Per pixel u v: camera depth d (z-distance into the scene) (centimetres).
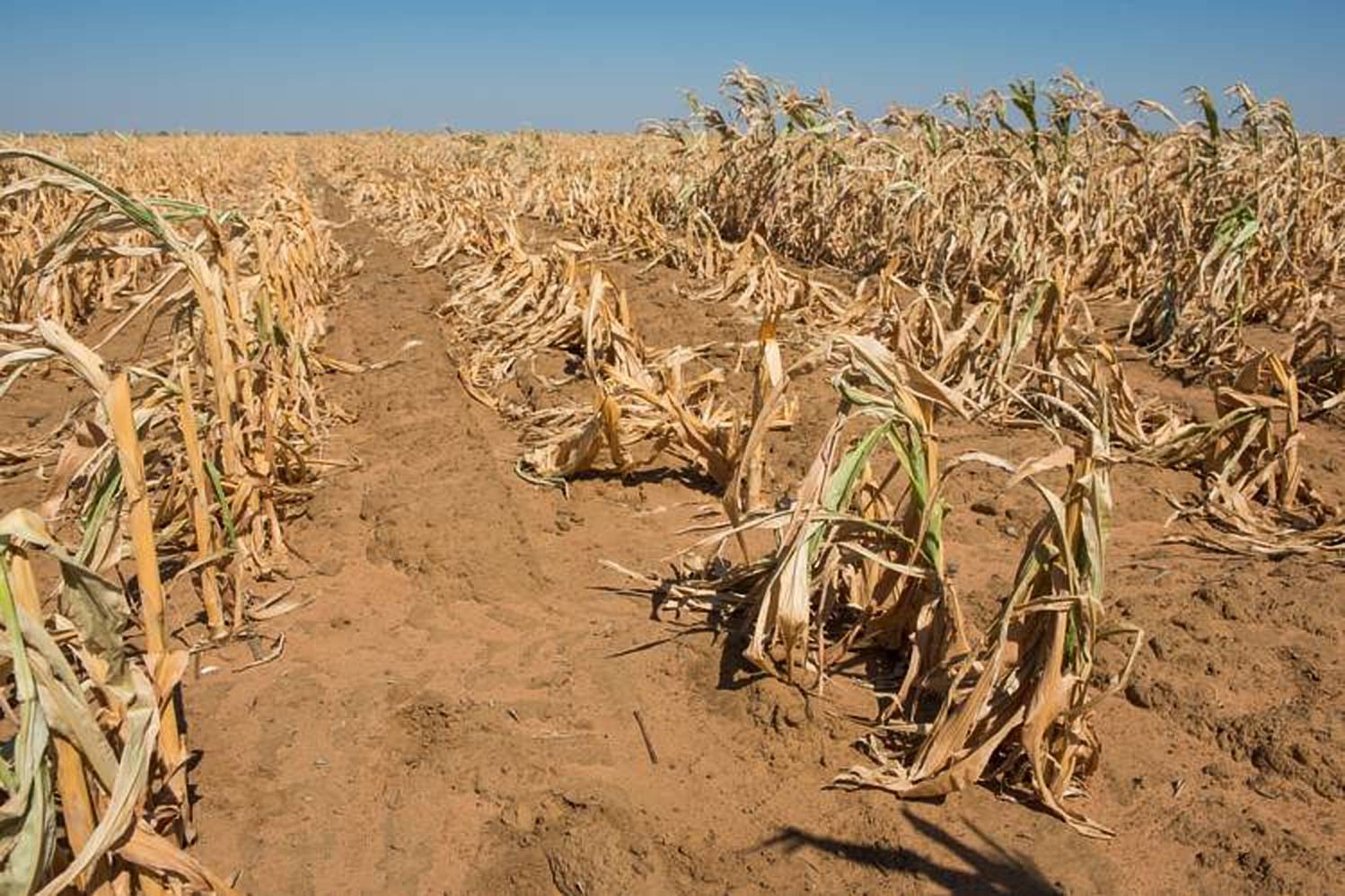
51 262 334
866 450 351
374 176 2575
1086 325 928
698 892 289
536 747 349
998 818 308
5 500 570
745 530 381
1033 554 308
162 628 285
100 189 329
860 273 1192
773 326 493
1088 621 298
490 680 390
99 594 224
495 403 738
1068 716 306
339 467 612
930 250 1082
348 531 524
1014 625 324
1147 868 289
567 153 2695
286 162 3222
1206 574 456
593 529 527
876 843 300
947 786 312
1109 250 1062
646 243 1328
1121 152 1249
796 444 630
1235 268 785
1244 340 821
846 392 348
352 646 419
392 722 365
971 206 1133
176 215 421
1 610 199
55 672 213
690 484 582
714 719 362
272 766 344
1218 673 372
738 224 1438
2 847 196
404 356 884
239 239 529
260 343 544
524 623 434
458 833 315
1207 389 743
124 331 1010
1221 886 281
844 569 403
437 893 293
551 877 297
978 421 657
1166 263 1027
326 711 373
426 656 410
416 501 538
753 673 374
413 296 1161
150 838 228
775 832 307
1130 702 367
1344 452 608
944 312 881
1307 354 725
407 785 336
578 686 385
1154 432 630
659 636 414
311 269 1115
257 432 497
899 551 377
